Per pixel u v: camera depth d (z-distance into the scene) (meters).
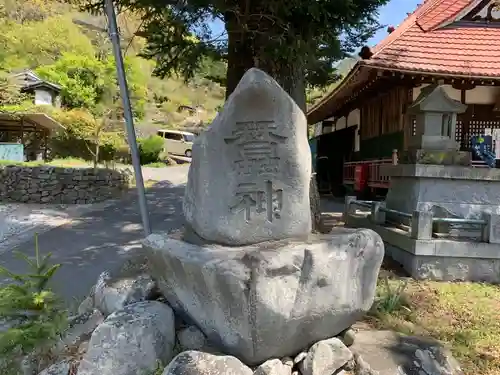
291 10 6.40
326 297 3.23
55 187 14.13
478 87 11.70
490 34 12.68
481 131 11.72
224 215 3.50
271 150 3.57
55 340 3.77
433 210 6.12
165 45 7.51
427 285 5.29
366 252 3.50
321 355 3.25
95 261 7.88
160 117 34.50
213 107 39.91
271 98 3.50
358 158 16.02
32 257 8.09
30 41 32.50
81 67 26.08
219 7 6.11
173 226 10.68
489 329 4.09
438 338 3.88
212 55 7.14
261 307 2.97
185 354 3.08
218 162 3.56
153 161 25.44
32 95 24.75
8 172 14.22
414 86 11.27
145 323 3.40
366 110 15.02
